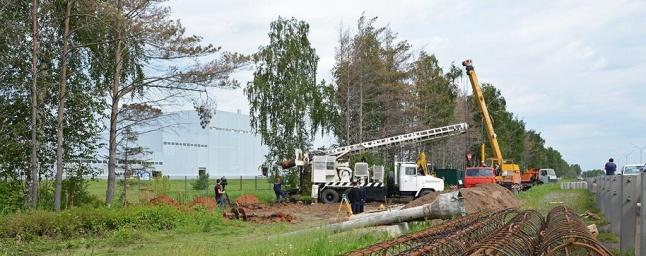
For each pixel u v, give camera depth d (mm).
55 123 26156
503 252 8453
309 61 45312
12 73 25125
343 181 34281
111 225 19125
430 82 55719
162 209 20922
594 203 26938
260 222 22609
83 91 26922
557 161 136125
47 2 24750
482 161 43781
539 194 37281
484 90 67562
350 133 45156
